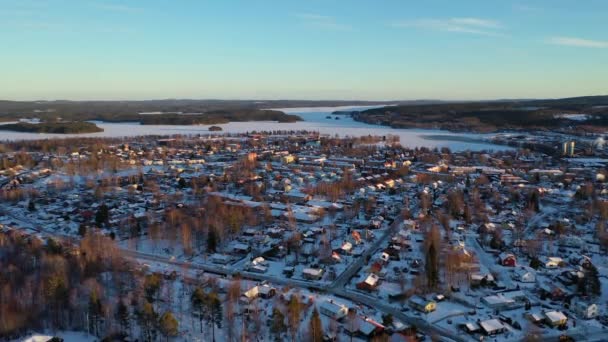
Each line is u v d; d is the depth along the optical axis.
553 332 99.62
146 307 96.06
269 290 116.38
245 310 106.94
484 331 98.31
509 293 115.31
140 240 159.75
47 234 167.88
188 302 112.12
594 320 104.62
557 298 114.44
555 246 152.25
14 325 96.69
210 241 147.38
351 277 130.00
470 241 157.75
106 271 127.94
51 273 115.75
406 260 141.00
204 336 96.81
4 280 113.94
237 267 138.50
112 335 95.38
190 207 197.12
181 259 143.62
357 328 97.75
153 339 95.69
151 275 116.88
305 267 137.00
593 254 145.12
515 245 151.62
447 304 112.25
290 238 155.62
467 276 123.81
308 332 94.88
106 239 145.88
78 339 95.44
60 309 102.69
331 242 158.00
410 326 101.25
